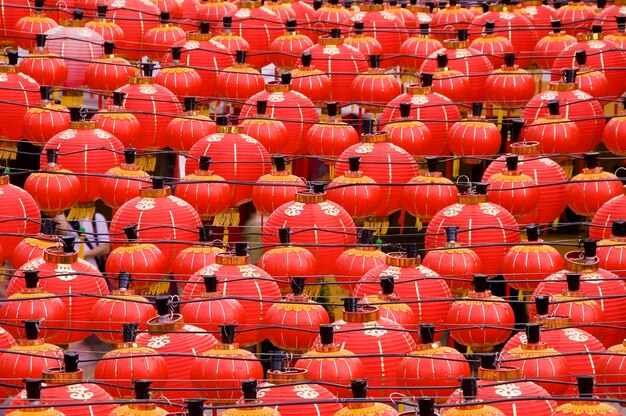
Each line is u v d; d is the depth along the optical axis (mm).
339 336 24094
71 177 32250
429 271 27234
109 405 21531
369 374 23891
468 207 30562
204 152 34281
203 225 30953
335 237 30109
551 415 21594
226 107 43812
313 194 30391
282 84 38000
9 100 37281
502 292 33062
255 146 34406
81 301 26562
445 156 36500
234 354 23578
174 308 28125
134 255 28578
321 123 36500
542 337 25109
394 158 33562
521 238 33531
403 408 23766
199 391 23516
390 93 40344
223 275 26938
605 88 41000
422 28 45812
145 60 46344
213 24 46938
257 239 36562
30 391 20891
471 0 54062
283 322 25625
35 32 43156
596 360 24875
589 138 38562
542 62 45812
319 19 48188
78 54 41500
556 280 27578
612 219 31312
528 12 48125
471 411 20750
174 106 37875
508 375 21984
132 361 23203
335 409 21828
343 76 41500
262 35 45812
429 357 23422
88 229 35781
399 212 36656
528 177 32969
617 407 25391
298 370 22375
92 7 46562
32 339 24047
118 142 34312
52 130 36250
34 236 29125
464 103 41062
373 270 27344
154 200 30297
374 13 46812
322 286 31312
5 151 37750
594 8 49594
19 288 27062
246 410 20688
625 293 27266
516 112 43906
